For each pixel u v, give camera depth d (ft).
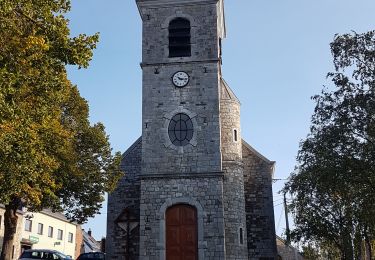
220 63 80.18
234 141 75.41
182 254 65.41
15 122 38.45
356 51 51.37
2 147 37.93
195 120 70.79
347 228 71.51
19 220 121.29
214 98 71.51
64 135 63.52
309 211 81.35
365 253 86.94
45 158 50.06
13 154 40.29
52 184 55.42
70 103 74.59
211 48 74.02
